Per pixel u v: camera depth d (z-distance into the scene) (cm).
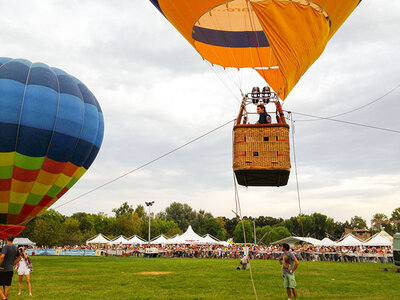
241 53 1027
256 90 817
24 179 2062
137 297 1072
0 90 1978
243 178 849
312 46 773
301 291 1197
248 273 1817
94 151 2377
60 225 6197
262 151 757
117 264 2509
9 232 2191
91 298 1059
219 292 1170
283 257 998
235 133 775
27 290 1223
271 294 1130
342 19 784
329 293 1157
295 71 812
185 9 827
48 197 2211
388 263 2873
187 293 1149
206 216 10756
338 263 2825
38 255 4128
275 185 923
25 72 2100
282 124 761
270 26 751
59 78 2228
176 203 10756
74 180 2317
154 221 9038
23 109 1997
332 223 11175
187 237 4506
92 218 8212
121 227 7662
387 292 1182
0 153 1978
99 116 2408
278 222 12194
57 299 1042
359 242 3603
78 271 1930
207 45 1016
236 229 9406
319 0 712
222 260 3173
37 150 2036
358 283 1418
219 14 919
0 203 2100
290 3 717
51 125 2059
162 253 3997
